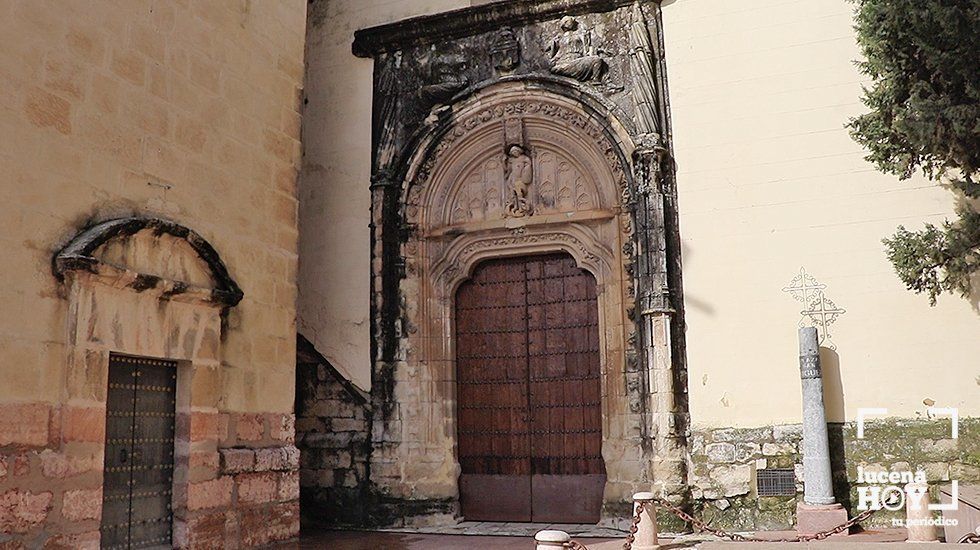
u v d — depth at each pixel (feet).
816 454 36.32
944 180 37.70
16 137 25.40
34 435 25.00
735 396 39.22
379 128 47.42
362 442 44.62
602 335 42.37
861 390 37.47
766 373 38.93
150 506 29.94
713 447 39.04
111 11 29.50
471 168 46.52
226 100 35.04
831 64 40.29
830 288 38.65
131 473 29.25
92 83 28.40
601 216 42.98
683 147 41.98
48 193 26.32
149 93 30.89
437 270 46.01
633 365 41.01
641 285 41.04
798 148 40.16
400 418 44.39
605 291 42.68
